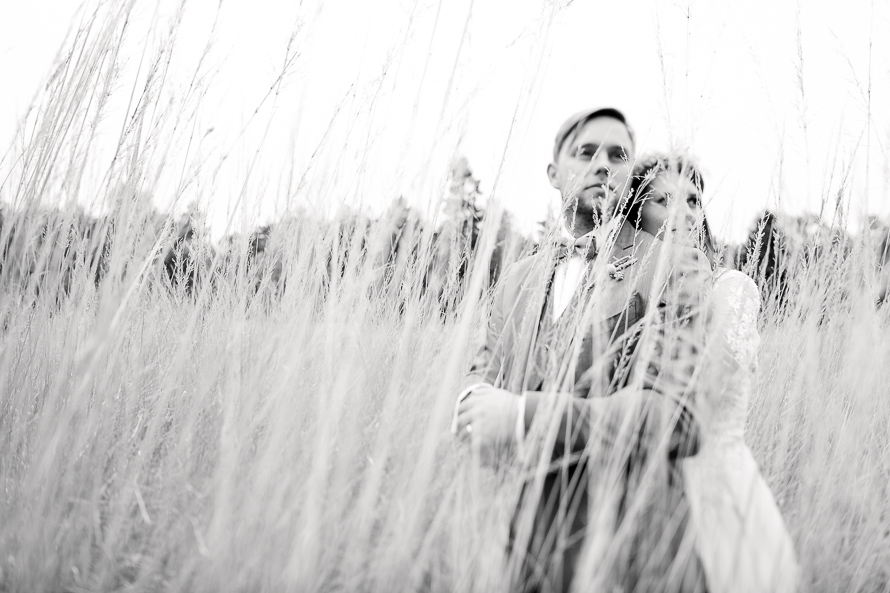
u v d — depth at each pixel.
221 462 1.06
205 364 1.49
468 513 1.00
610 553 0.85
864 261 1.23
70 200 1.46
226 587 0.90
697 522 0.93
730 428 1.13
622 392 1.02
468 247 1.46
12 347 1.39
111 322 1.14
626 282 1.22
